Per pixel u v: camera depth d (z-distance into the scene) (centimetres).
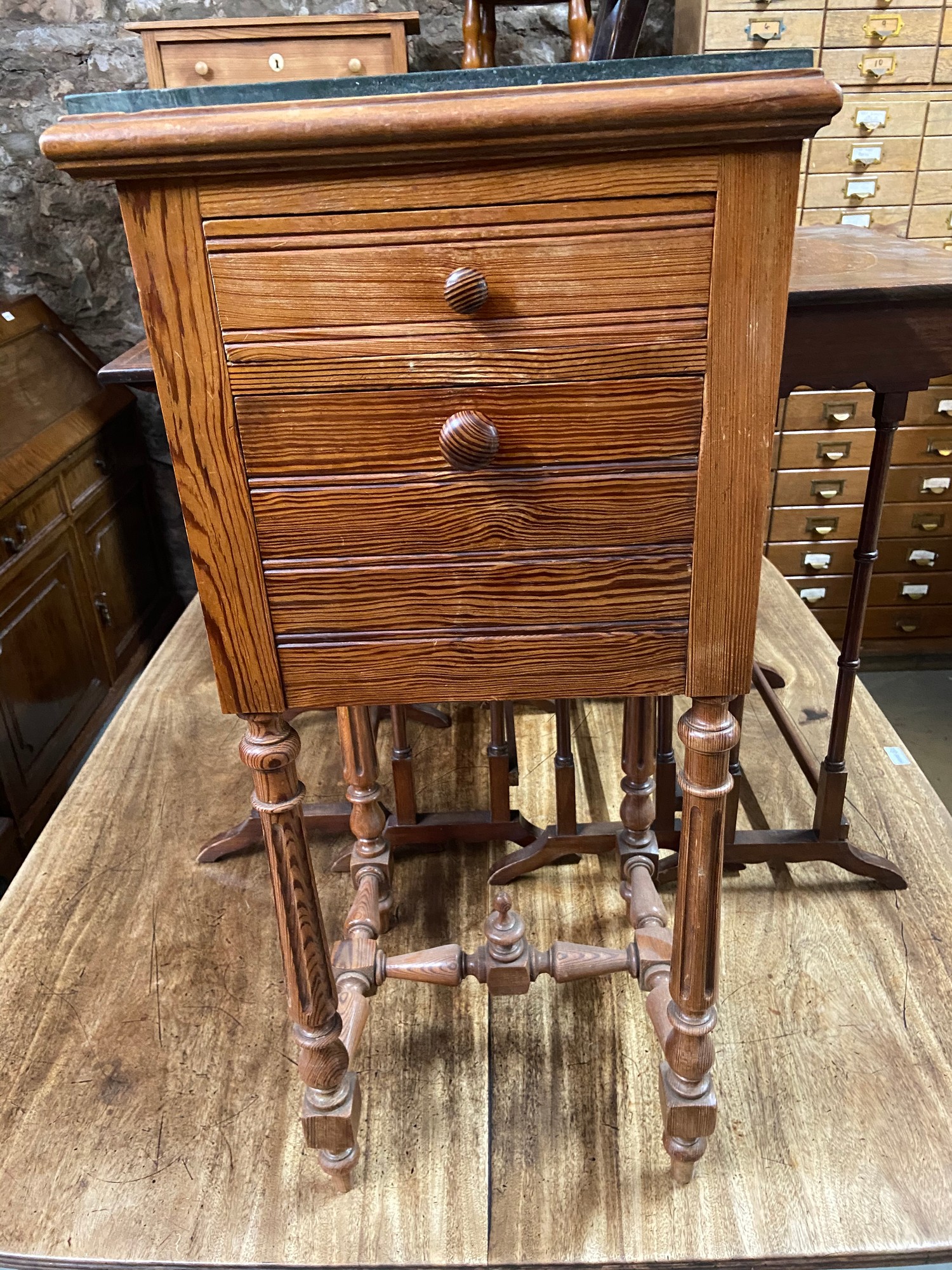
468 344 77
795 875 169
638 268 75
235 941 159
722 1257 109
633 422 80
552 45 261
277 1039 140
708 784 96
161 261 74
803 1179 117
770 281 75
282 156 69
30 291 284
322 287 75
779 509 282
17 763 212
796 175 71
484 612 88
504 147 69
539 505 83
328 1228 114
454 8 256
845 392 263
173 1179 120
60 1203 118
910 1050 134
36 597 226
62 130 69
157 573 316
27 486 220
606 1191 117
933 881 166
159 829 187
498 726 168
